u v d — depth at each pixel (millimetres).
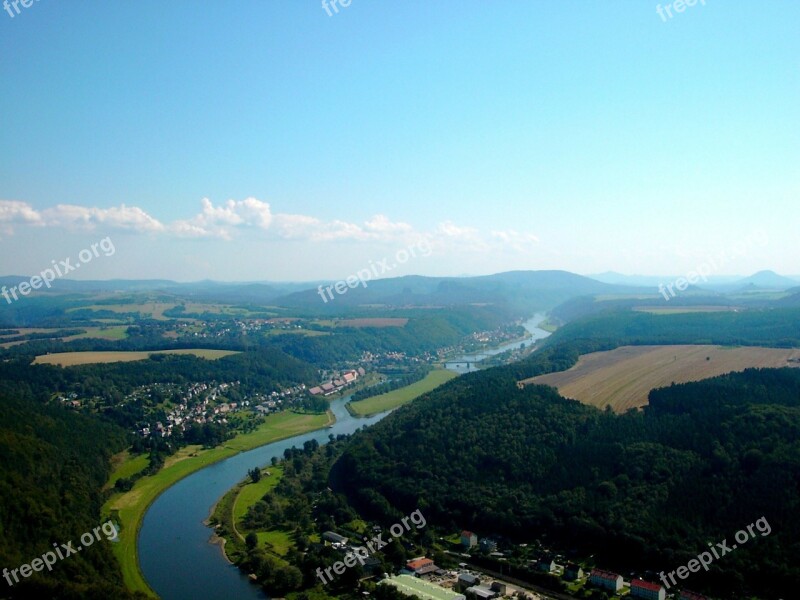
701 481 186625
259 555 184875
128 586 171250
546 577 169250
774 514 168250
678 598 156250
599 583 165750
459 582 171625
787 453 182250
